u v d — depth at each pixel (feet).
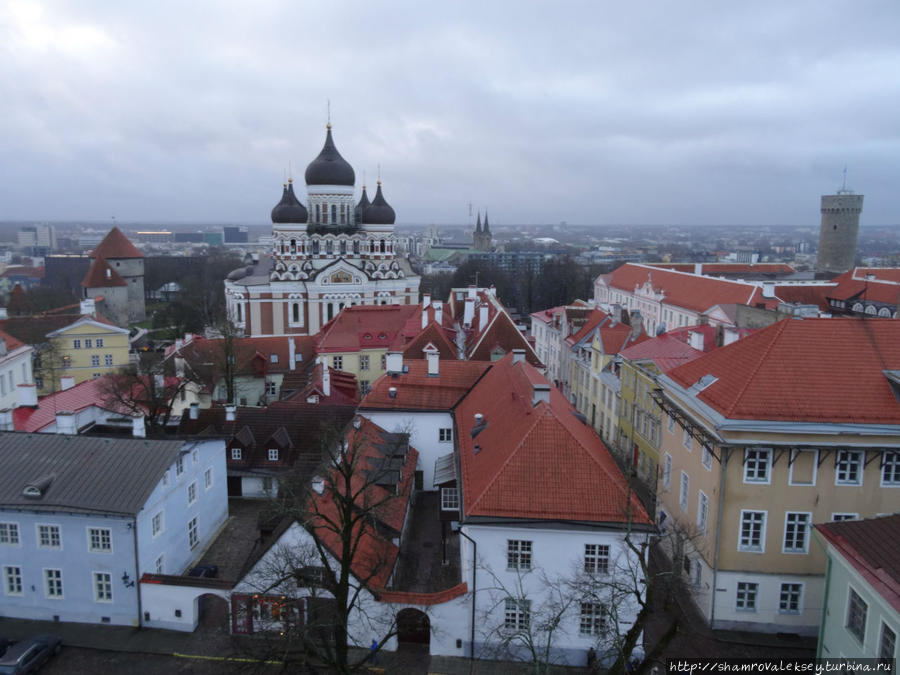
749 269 624.59
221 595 138.62
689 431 146.30
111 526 139.13
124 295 563.07
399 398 206.69
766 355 140.36
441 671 127.03
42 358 312.50
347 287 428.15
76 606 143.02
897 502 133.49
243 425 209.77
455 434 188.03
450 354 254.68
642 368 210.79
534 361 245.04
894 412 132.98
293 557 126.31
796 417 131.75
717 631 136.67
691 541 141.28
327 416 209.67
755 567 135.44
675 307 449.48
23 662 125.08
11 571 144.05
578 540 124.98
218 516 183.83
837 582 107.34
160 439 154.71
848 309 416.87
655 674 122.72
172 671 128.57
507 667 128.26
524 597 127.75
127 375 234.99
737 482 133.18
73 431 165.48
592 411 273.54
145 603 140.67
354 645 131.13
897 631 90.38
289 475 184.96
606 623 124.98
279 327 425.28
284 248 431.02
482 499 127.13
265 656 119.96
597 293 635.25
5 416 172.35
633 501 126.00
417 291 458.09
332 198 463.42
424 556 166.40
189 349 291.58
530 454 131.23
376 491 165.58
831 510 133.59
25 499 140.36
